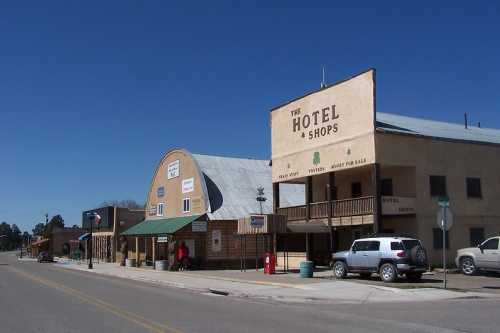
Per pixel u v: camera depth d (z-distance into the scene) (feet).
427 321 45.60
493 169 116.57
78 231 399.65
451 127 130.31
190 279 101.91
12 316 51.21
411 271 80.53
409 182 108.06
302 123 124.57
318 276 96.78
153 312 53.62
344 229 126.62
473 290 70.90
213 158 169.68
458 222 110.11
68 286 90.27
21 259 329.31
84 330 42.22
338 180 128.88
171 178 172.76
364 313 52.24
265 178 171.32
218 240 147.43
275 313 52.80
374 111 104.32
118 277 120.16
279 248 138.41
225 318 48.91
